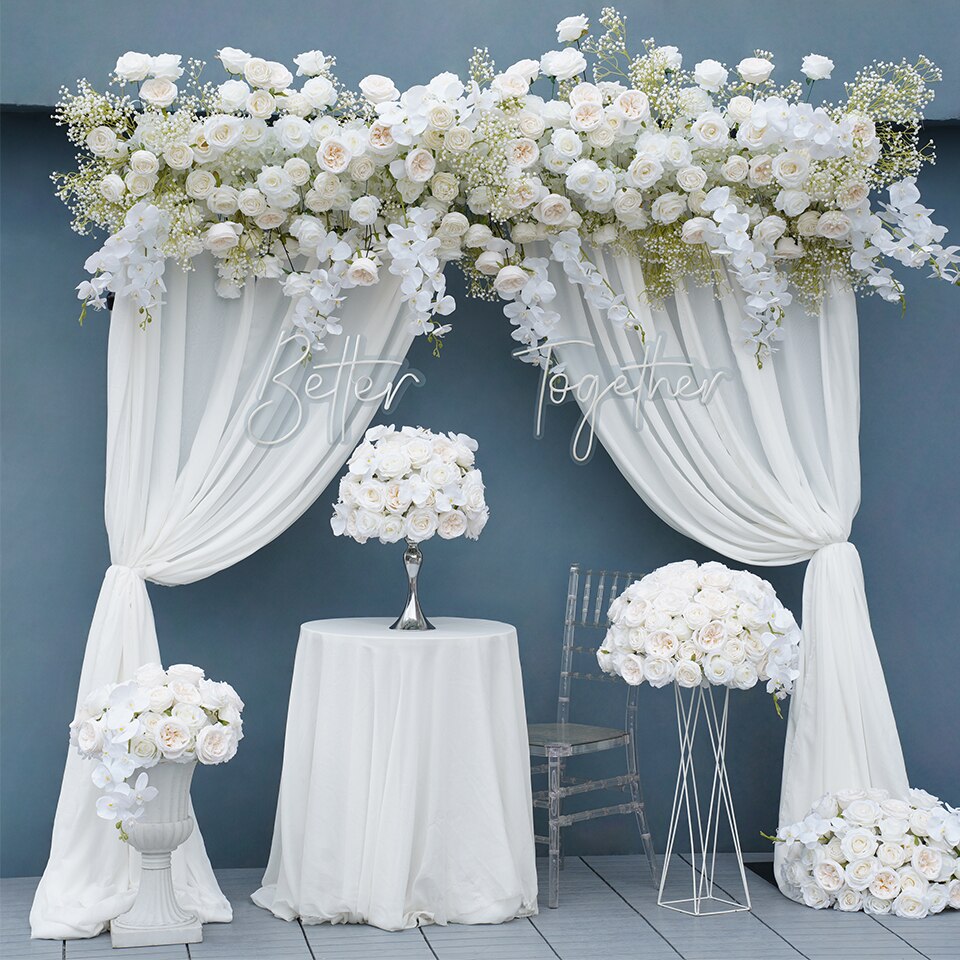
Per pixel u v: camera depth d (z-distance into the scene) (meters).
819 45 4.07
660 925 3.34
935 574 4.23
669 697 4.18
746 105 3.56
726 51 4.04
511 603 4.11
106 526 3.52
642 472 3.80
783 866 3.68
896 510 4.23
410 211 3.50
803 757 3.73
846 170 3.57
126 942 3.11
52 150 3.89
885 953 3.12
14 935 3.22
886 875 3.48
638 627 3.30
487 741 3.31
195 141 3.36
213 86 3.80
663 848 4.15
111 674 3.40
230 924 3.31
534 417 4.13
